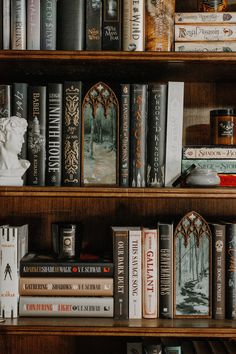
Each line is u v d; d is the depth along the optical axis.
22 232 1.18
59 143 1.14
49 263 1.13
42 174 1.14
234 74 1.22
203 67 1.14
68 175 1.13
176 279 1.14
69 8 1.11
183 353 1.16
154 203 1.32
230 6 1.30
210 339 1.29
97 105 1.13
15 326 1.06
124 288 1.13
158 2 1.10
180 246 1.13
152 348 1.13
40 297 1.12
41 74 1.23
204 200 1.32
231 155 1.15
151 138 1.14
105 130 1.13
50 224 1.33
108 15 1.11
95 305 1.12
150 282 1.13
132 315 1.13
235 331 1.05
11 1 1.10
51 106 1.13
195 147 1.15
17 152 1.10
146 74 1.23
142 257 1.13
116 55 1.07
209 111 1.32
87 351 1.32
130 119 1.13
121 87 1.13
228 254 1.13
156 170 1.14
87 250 1.31
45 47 1.11
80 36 1.11
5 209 1.32
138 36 1.10
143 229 1.14
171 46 1.12
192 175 1.10
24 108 1.14
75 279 1.13
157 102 1.13
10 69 1.18
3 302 1.12
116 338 1.32
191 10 1.31
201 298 1.13
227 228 1.13
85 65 1.13
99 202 1.33
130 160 1.13
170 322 1.10
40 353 1.32
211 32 1.12
